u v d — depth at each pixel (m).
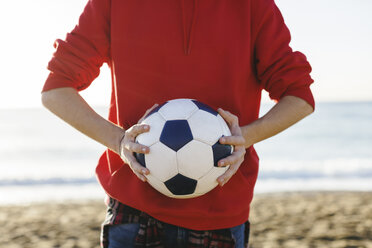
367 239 5.19
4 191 11.89
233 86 1.32
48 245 5.18
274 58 1.34
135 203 1.33
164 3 1.30
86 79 1.38
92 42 1.36
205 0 1.29
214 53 1.30
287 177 14.76
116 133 1.27
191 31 1.29
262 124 1.29
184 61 1.30
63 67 1.31
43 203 9.00
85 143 23.66
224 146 1.19
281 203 8.45
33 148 22.20
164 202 1.31
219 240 1.36
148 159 1.18
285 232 5.69
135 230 1.34
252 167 1.44
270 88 1.39
